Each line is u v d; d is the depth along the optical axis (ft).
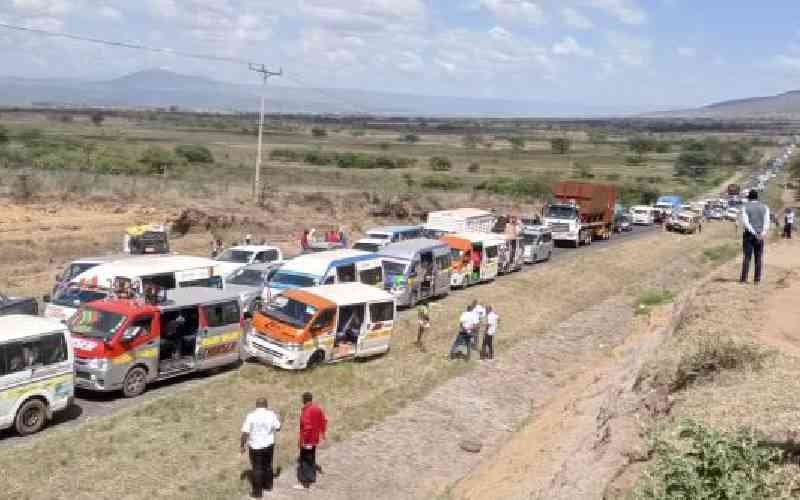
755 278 57.26
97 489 41.86
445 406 61.41
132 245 97.55
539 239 137.49
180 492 42.50
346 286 73.05
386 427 55.98
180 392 58.65
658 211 242.58
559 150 625.00
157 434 49.75
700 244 181.27
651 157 630.74
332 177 291.38
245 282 81.76
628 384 47.16
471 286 111.96
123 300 59.16
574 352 81.46
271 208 164.04
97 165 223.10
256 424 42.75
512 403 64.64
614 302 109.29
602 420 42.88
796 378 35.40
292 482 45.75
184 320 60.39
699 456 24.50
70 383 50.72
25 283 89.86
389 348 75.15
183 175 234.17
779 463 26.02
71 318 57.21
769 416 30.68
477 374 70.13
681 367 40.45
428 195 226.17
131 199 151.94
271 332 65.41
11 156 209.87
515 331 87.81
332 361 67.72
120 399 56.13
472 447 53.47
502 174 369.50
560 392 66.13
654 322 76.74
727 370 38.99
